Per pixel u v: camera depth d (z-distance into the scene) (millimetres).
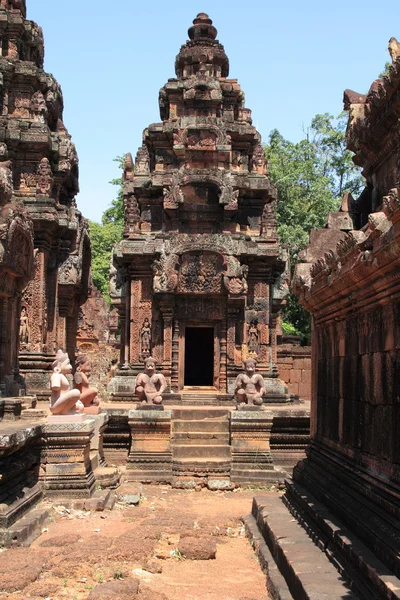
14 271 13008
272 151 37344
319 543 7148
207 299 19641
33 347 19922
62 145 21828
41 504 10836
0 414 12250
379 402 6742
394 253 5824
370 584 5422
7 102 21109
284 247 21906
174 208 19797
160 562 8305
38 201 20156
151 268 19969
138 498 12258
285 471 15047
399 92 7422
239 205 20891
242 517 10523
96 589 6895
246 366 15758
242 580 7586
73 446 11461
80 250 22969
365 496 6809
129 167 21125
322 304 9102
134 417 14852
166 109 22594
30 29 22359
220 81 22078
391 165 8352
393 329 6348
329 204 34844
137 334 19969
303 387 27625
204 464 14625
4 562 7754
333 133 38875
